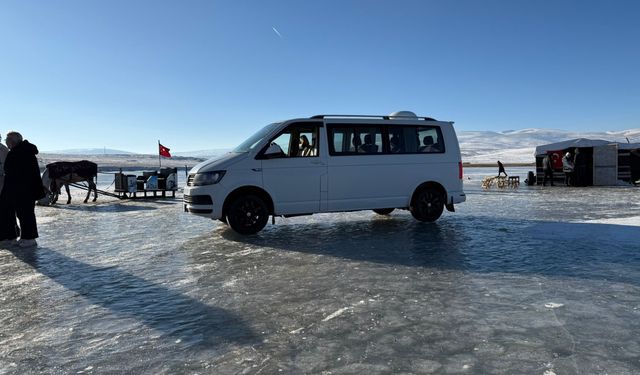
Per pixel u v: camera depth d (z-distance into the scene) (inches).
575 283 179.6
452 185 355.3
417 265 214.8
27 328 141.9
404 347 120.3
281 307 156.2
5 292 182.2
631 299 158.2
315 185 314.5
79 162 614.2
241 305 159.5
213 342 126.9
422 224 354.0
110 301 168.2
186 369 110.0
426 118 357.1
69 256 253.8
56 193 600.1
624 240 272.2
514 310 148.3
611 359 110.7
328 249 259.0
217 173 296.8
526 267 207.3
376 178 330.6
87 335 134.7
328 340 126.1
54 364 115.0
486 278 189.3
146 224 385.4
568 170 852.0
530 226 335.9
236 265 222.1
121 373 108.8
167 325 141.3
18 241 300.8
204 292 176.7
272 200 305.3
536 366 107.5
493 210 451.2
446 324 136.6
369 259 230.1
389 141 337.4
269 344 124.3
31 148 282.8
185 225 374.9
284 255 244.1
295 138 318.3
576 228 322.0
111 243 293.9
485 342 122.5
